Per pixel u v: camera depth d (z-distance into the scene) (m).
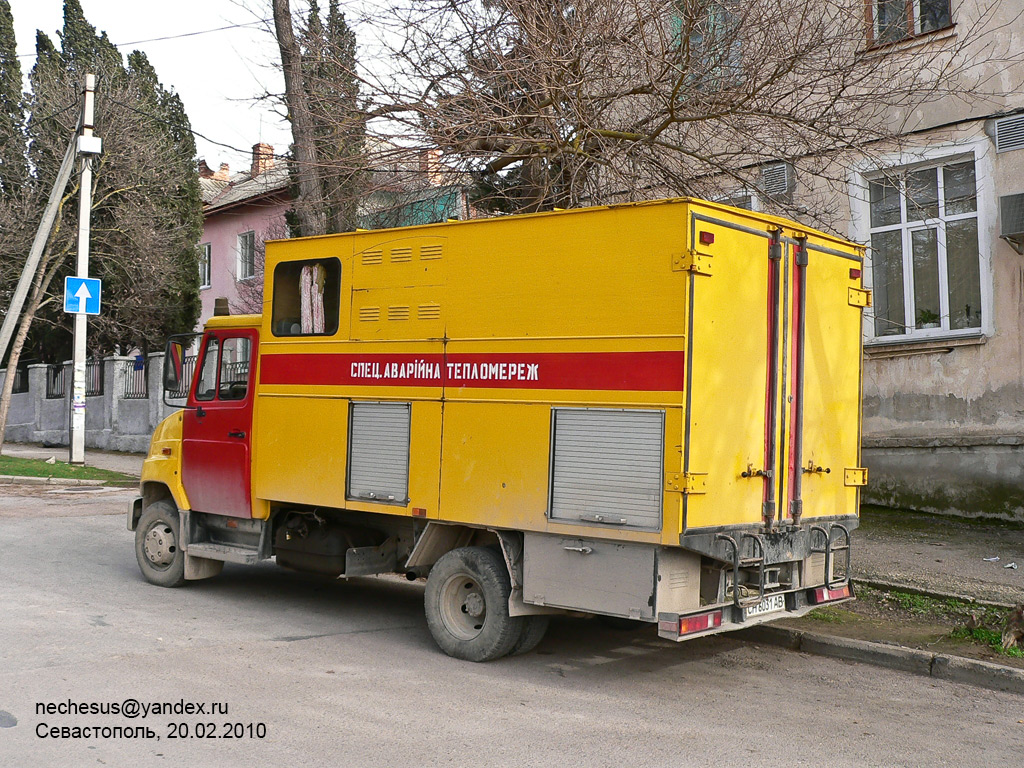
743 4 9.25
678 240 5.70
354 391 7.29
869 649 6.96
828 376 6.86
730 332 5.95
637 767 4.66
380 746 4.82
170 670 6.07
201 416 8.61
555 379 6.18
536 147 9.62
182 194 26.27
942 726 5.53
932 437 11.89
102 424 25.34
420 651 6.93
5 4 26.38
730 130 9.94
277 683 5.89
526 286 6.38
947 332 11.98
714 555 5.76
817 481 6.71
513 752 4.81
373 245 7.26
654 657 7.01
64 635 6.81
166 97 26.55
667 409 5.66
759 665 6.85
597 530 5.90
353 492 7.23
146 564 9.05
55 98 24.11
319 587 9.45
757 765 4.76
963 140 11.67
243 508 8.14
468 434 6.58
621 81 9.52
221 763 4.52
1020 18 11.20
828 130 9.80
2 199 24.06
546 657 6.89
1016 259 11.23
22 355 30.47
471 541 7.08
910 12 11.98
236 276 28.16
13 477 17.36
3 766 4.39
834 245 6.97
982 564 9.16
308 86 10.34
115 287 25.53
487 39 9.50
